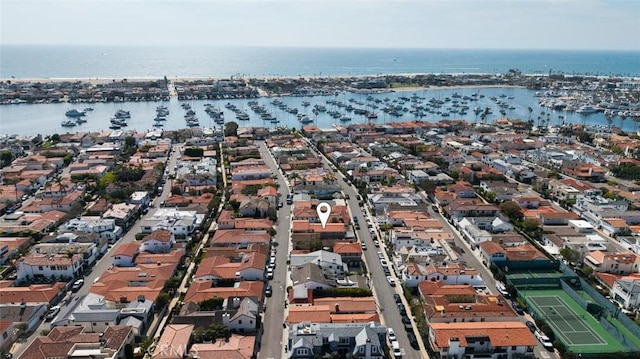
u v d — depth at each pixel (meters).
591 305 115.50
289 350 96.94
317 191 195.75
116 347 93.94
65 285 124.44
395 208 173.62
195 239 152.75
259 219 165.88
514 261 137.12
